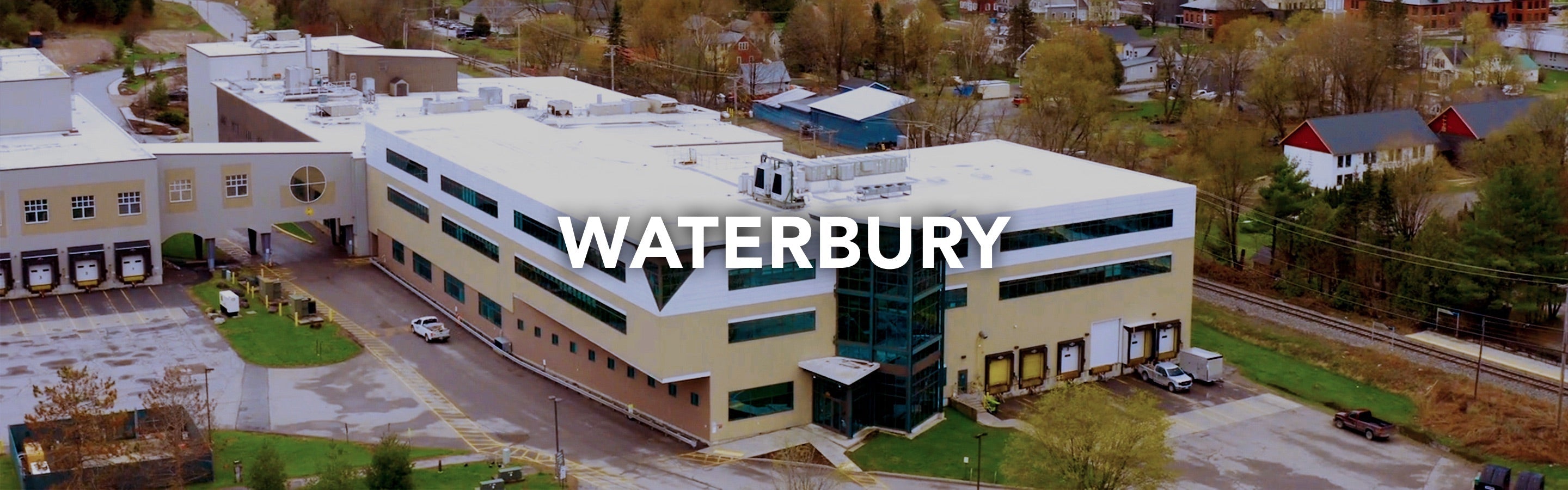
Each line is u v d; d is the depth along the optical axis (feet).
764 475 340.18
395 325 442.50
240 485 322.75
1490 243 449.06
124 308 450.71
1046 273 390.63
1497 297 449.06
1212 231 552.41
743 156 455.22
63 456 309.83
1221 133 578.25
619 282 359.87
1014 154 450.71
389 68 615.98
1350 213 490.08
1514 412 376.48
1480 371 405.80
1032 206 383.65
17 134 502.38
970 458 351.46
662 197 388.57
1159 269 410.11
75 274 463.01
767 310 357.20
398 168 478.59
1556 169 543.80
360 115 569.23
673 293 344.90
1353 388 408.05
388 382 394.11
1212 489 337.31
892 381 363.76
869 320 362.12
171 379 340.18
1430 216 506.89
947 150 453.58
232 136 624.59
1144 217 403.34
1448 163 634.02
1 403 370.32
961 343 382.63
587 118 555.69
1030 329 392.47
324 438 353.72
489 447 351.46
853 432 362.33
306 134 536.42
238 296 460.55
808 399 368.07
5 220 451.12
